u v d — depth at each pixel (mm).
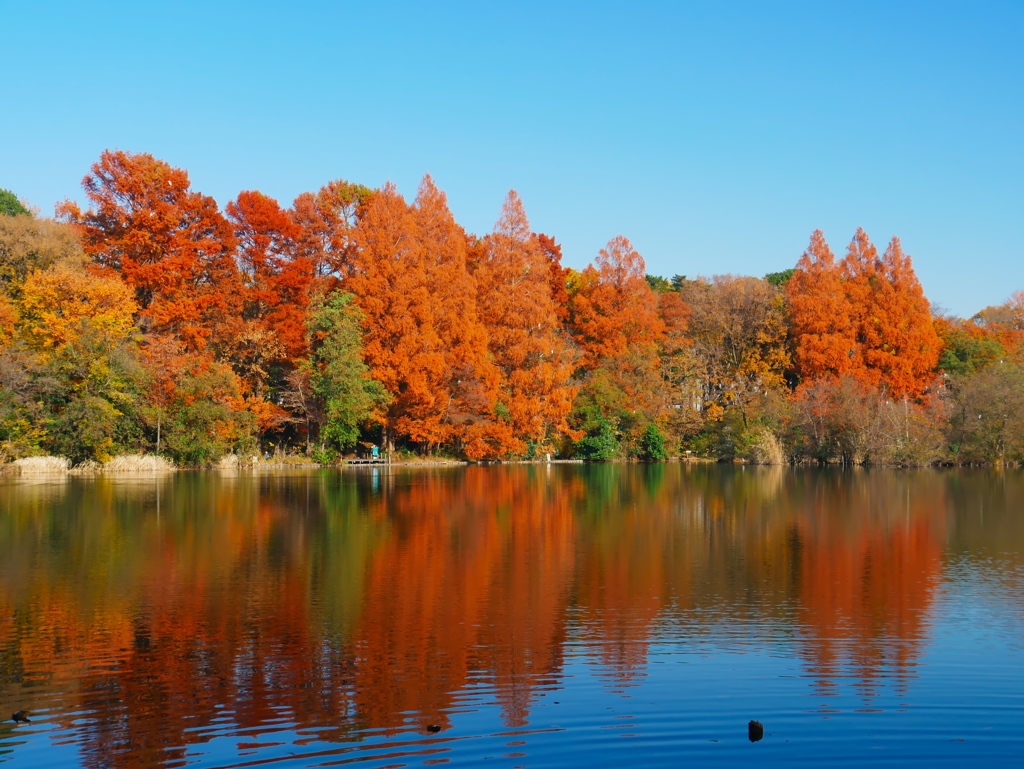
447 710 8523
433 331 53000
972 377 55500
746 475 43812
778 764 7355
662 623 11859
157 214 51781
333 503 26766
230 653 10297
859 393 54094
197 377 44719
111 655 10211
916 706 8711
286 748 7625
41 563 15977
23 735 7879
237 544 18328
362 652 10391
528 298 58688
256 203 57812
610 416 61531
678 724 8219
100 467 41656
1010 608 12773
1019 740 7867
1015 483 37625
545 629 11500
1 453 39188
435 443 55875
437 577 14891
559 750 7621
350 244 60625
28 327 42875
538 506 26703
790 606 12898
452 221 59469
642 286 67062
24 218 46000
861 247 69250
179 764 7297
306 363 49531
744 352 68625
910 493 32219
